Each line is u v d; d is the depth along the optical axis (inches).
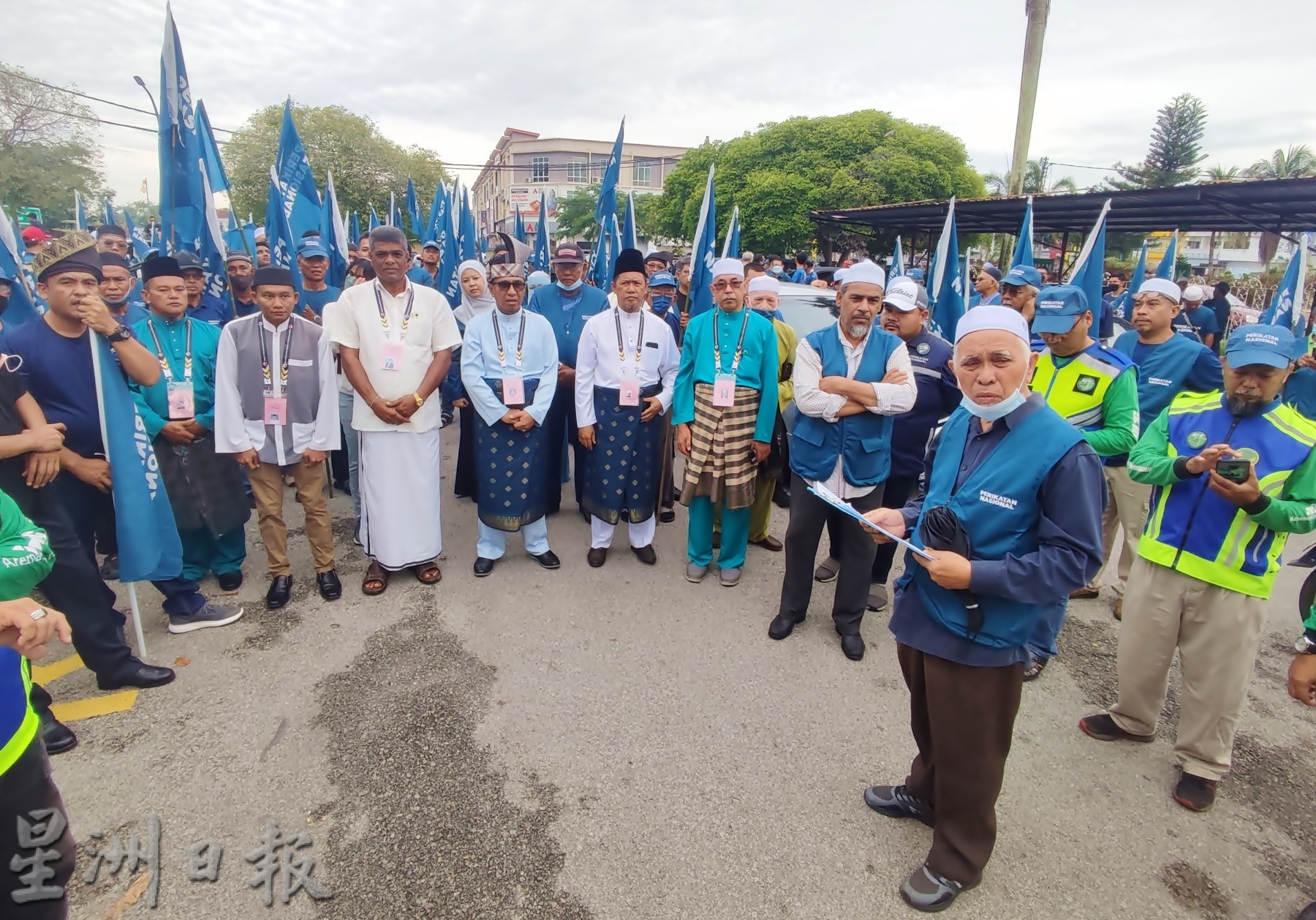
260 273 145.1
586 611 158.9
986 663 78.7
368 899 86.6
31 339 120.7
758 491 191.5
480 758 111.0
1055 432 73.8
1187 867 95.7
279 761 108.9
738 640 148.3
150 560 127.3
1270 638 161.0
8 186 1007.6
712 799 104.0
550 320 204.7
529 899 87.0
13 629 59.2
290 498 232.4
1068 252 764.0
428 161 1235.2
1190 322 406.6
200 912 84.2
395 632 147.3
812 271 719.7
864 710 126.1
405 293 156.4
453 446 289.0
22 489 110.9
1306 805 108.6
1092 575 72.6
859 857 94.8
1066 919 86.9
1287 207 407.5
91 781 103.5
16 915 61.6
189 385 147.5
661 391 177.5
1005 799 107.0
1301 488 95.2
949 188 834.8
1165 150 1457.9
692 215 1016.2
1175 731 124.6
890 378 135.2
